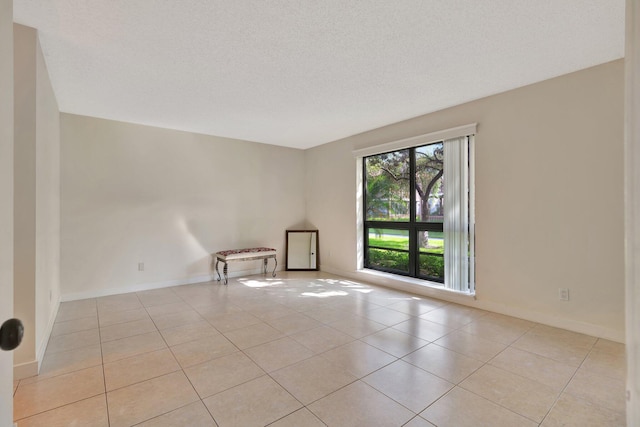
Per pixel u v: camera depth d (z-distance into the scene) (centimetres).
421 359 235
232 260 504
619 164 260
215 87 312
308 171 614
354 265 511
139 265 438
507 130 324
